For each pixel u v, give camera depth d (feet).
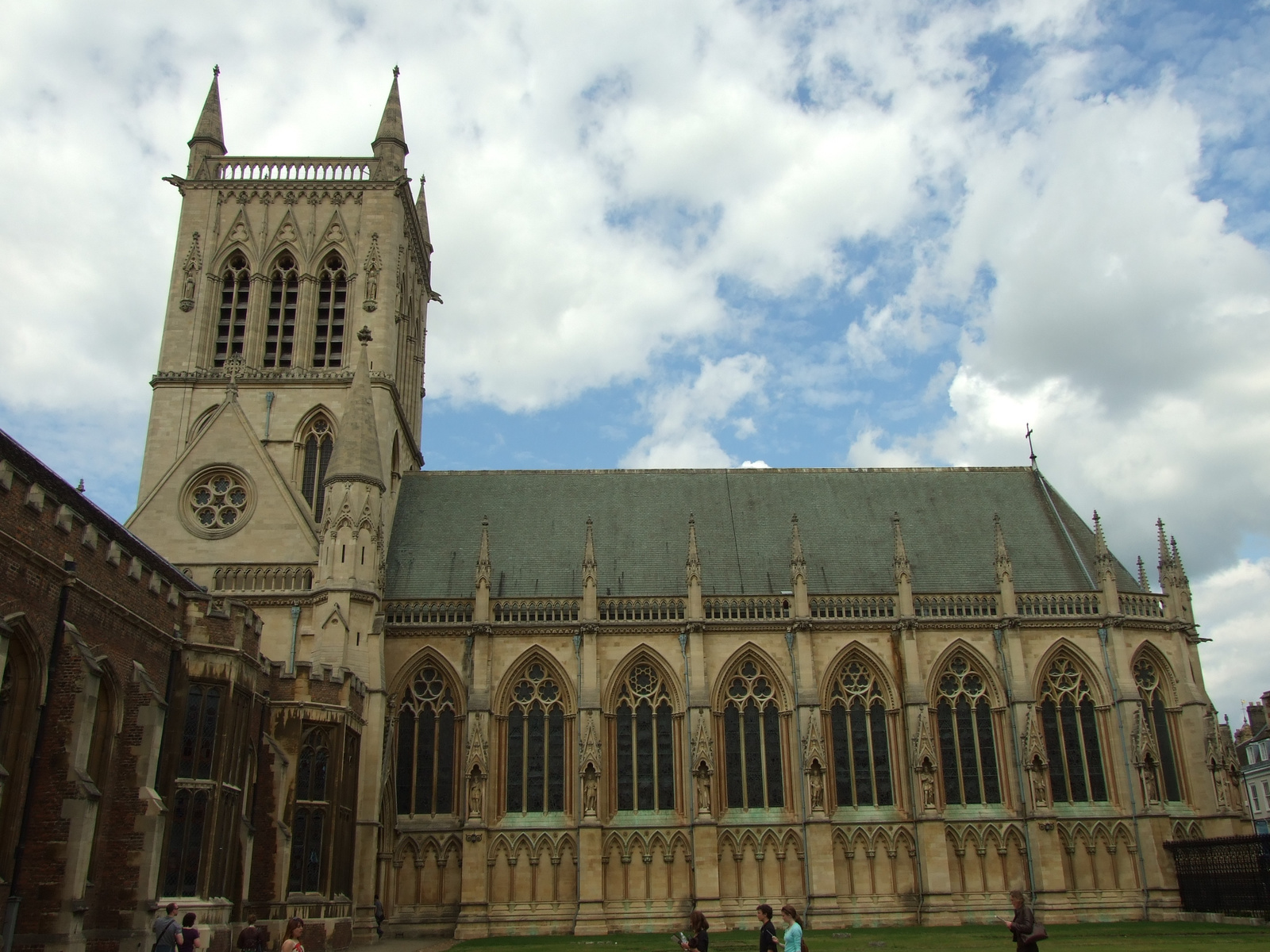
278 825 185.98
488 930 230.89
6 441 160.66
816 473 309.22
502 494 298.97
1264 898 218.38
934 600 263.70
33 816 126.72
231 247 294.05
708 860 236.43
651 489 301.84
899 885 241.55
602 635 256.52
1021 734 249.75
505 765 246.47
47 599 129.49
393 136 310.24
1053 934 206.39
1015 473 312.29
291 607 240.73
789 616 260.62
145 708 147.54
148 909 141.28
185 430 275.80
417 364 335.47
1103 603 265.13
